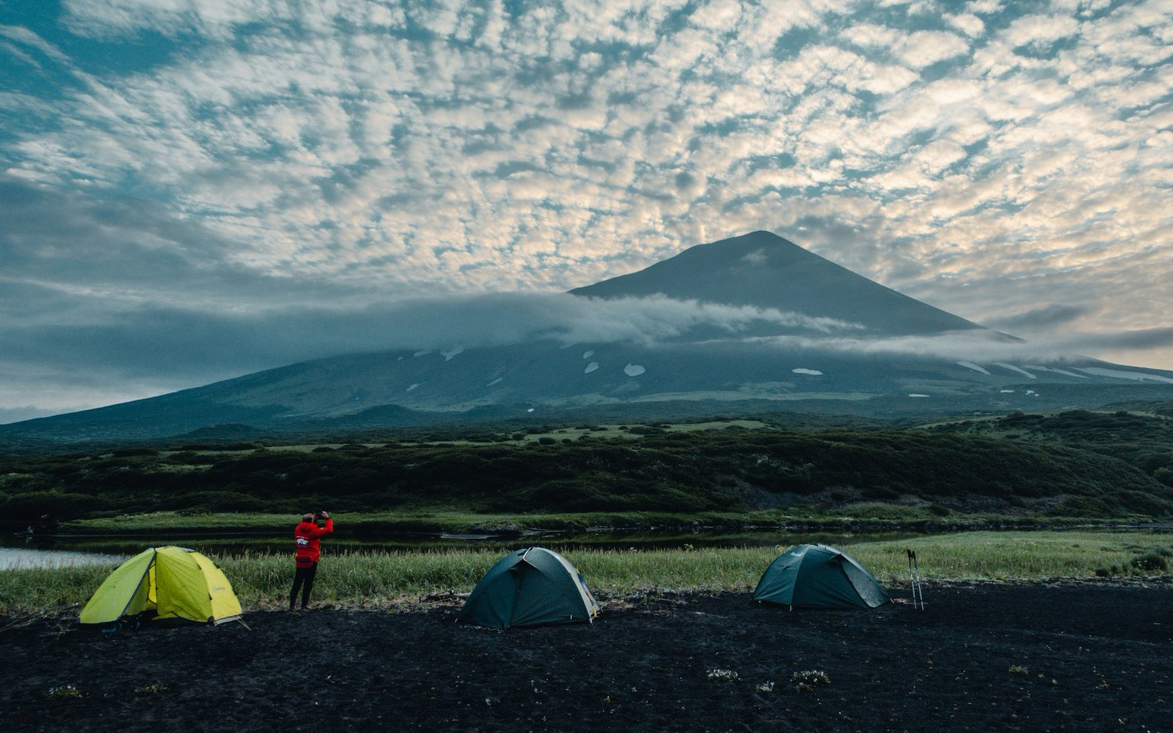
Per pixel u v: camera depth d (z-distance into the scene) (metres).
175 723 10.42
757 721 10.65
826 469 88.94
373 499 76.06
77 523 62.69
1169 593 24.62
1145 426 124.50
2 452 164.88
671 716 10.89
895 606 21.27
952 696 11.98
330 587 23.12
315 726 10.38
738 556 32.69
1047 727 10.40
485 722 10.59
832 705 11.48
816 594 20.52
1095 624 18.86
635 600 21.81
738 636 16.75
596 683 12.73
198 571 17.81
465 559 28.75
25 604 19.64
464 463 86.25
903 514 76.38
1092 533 59.47
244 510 71.62
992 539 50.03
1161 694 12.08
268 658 14.31
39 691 11.91
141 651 14.76
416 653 14.85
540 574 18.28
